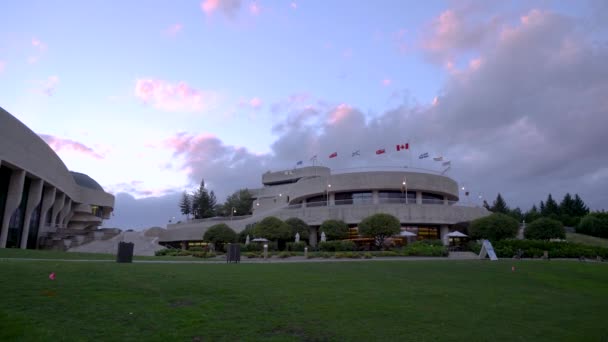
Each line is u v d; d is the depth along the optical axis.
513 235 49.38
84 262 21.20
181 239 84.19
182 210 132.38
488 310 14.08
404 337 10.45
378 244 51.56
